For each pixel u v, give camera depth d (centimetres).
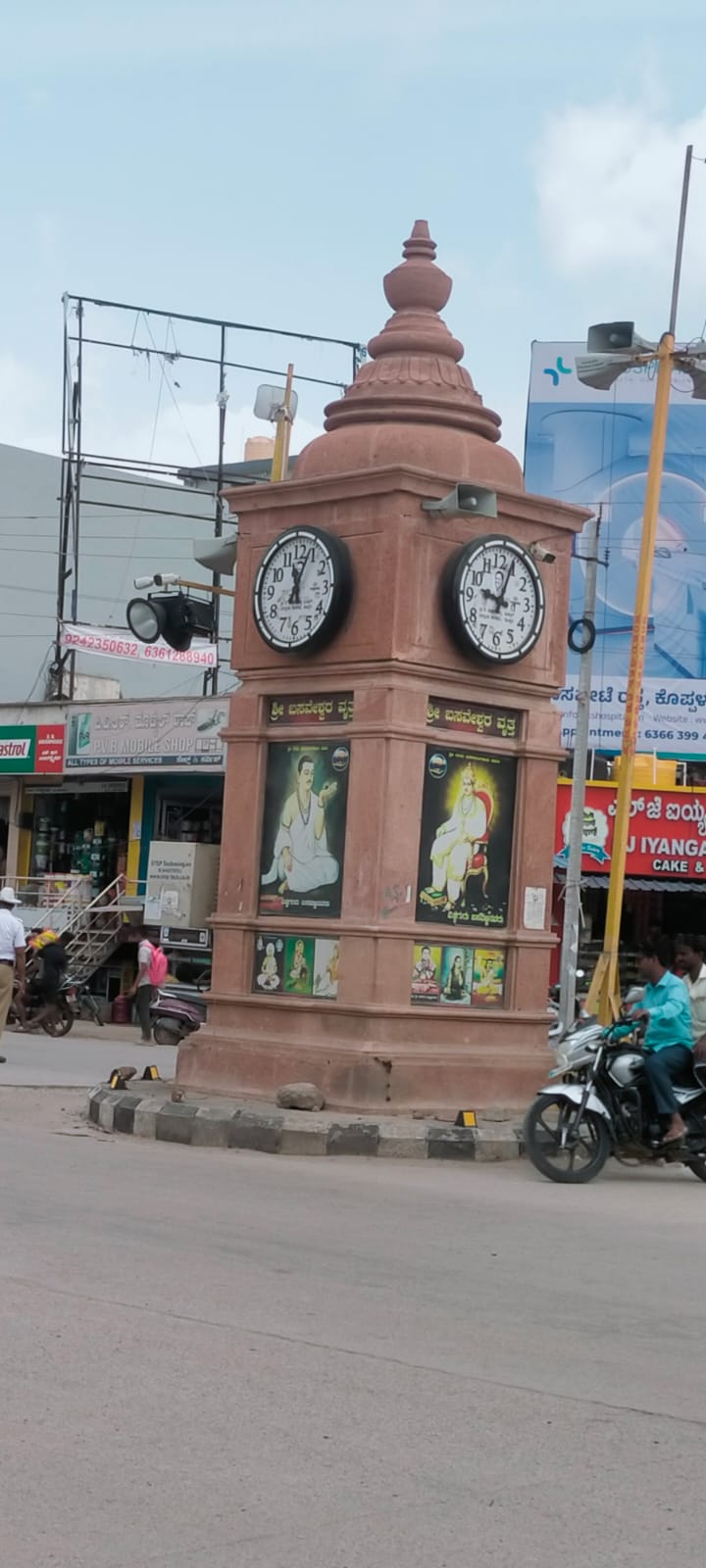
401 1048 1373
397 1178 1188
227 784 1496
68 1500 511
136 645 3512
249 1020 1451
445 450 1426
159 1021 2583
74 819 3406
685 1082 1267
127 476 4503
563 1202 1127
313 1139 1279
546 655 1477
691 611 3391
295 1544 484
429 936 1395
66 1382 629
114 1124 1370
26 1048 2350
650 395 3444
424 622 1390
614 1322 773
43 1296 759
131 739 3112
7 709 3356
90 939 3055
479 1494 531
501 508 1441
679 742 3362
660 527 3412
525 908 1455
